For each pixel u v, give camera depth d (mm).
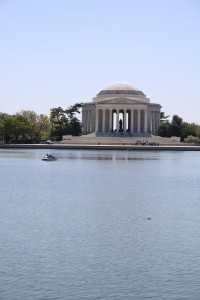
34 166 145750
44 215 64000
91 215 64438
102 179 110438
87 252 47656
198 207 71938
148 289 39094
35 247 48969
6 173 124312
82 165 150500
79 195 83062
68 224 58781
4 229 55875
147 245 50156
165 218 63125
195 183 104562
